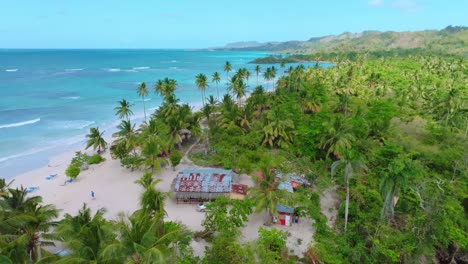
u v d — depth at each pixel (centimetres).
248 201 3300
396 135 5066
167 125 5419
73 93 10956
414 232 2831
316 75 12169
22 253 2139
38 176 4594
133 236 1925
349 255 2820
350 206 3394
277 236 2850
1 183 3155
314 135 5125
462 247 2730
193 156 5319
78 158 4978
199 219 3484
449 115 6375
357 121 5481
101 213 2655
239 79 9012
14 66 19838
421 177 3047
